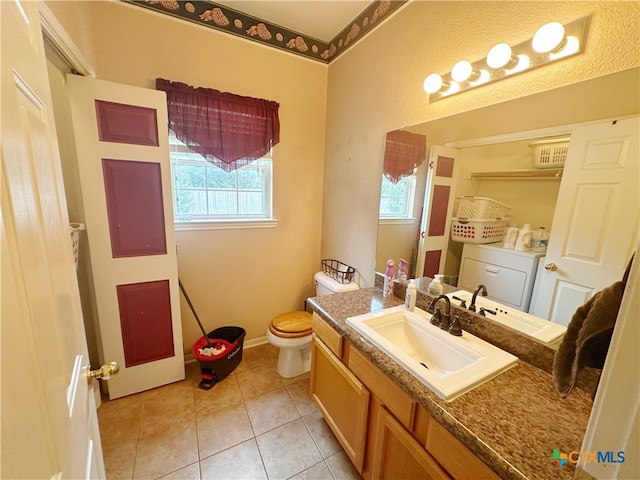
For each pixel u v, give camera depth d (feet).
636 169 2.55
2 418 0.94
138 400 5.74
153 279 5.66
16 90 1.32
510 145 3.55
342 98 6.95
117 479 4.18
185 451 4.66
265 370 6.87
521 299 3.48
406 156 5.17
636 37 2.53
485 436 2.28
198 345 6.53
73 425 1.86
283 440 4.93
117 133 4.90
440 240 4.57
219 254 7.05
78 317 2.44
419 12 4.73
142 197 5.30
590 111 2.83
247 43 6.40
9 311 1.06
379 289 5.84
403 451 3.13
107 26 5.14
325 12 6.13
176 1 5.60
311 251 8.37
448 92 4.29
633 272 1.25
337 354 4.32
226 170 6.50
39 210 1.59
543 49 2.95
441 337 3.90
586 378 2.80
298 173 7.66
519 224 3.49
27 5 1.65
